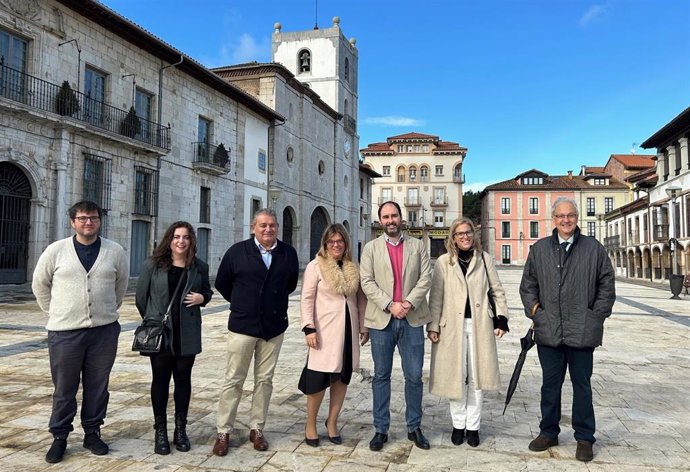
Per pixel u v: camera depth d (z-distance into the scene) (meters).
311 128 37.06
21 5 15.92
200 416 4.96
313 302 4.28
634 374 7.04
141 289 4.15
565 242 4.17
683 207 29.78
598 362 7.83
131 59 20.55
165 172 22.25
